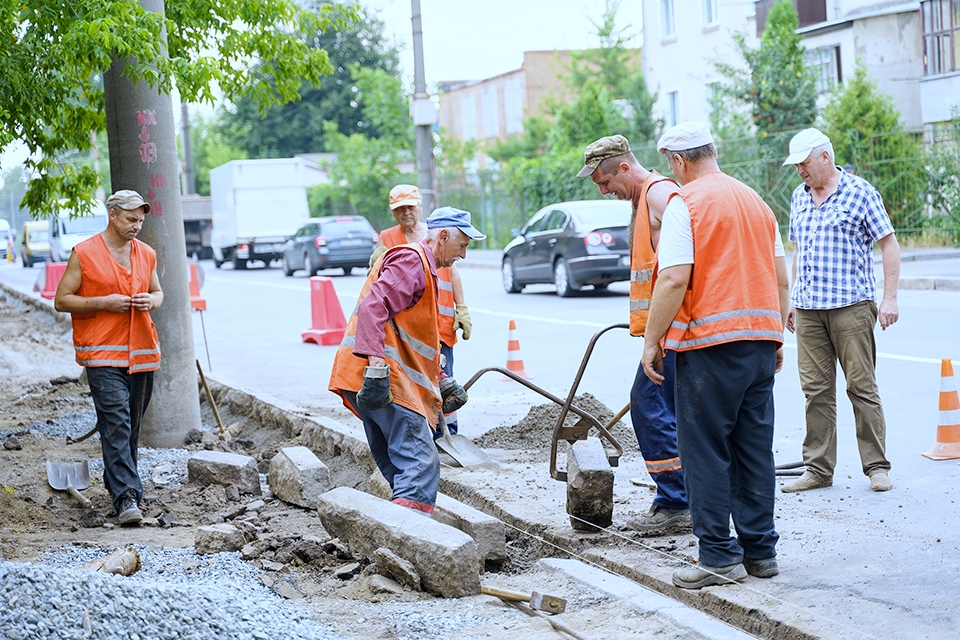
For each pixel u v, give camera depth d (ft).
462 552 16.15
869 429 21.06
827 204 20.83
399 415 18.49
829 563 16.44
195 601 14.33
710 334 15.24
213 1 34.37
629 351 42.80
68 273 22.65
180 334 29.71
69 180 34.99
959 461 23.00
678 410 15.78
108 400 22.65
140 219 23.15
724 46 110.32
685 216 15.42
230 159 210.38
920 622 13.98
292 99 37.37
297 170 124.16
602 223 63.05
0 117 27.50
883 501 20.12
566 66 156.66
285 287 89.51
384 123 153.28
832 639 13.37
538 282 67.56
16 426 32.63
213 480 24.72
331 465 26.73
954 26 86.99
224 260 132.77
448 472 23.80
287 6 35.24
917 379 32.42
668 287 15.37
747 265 15.47
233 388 35.19
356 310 19.29
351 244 100.32
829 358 21.04
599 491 18.62
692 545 17.76
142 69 25.91
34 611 13.03
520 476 23.25
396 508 17.76
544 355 42.83
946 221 76.89
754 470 15.81
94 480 25.62
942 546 17.13
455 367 41.01
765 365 15.52
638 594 15.58
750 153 88.99
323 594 16.90
